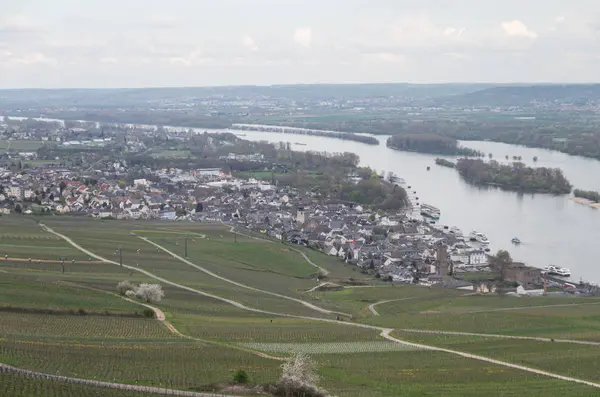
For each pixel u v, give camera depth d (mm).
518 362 198125
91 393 138250
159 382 151625
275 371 167875
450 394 162250
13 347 171500
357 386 164625
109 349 181125
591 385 174625
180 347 190875
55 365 157875
